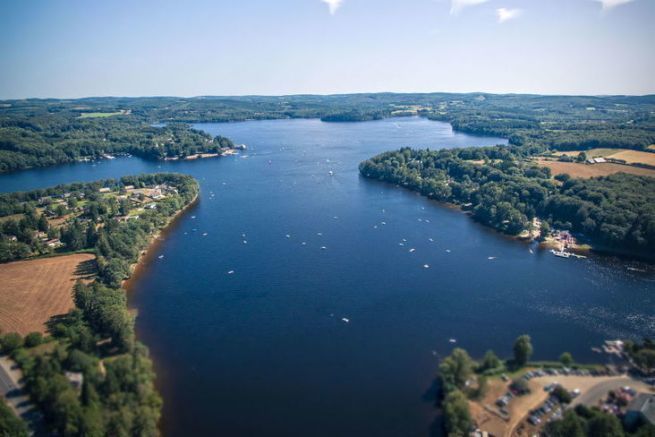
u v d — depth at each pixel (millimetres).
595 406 157750
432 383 182250
